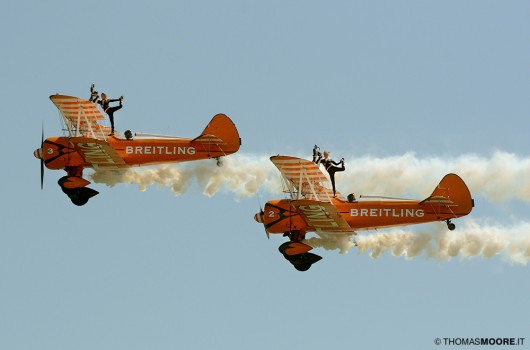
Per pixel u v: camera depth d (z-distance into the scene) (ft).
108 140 547.08
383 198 511.81
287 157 499.92
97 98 550.36
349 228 508.12
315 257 520.01
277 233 518.78
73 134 545.03
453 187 507.71
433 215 508.94
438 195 509.35
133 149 547.49
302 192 508.94
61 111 542.16
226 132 550.36
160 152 548.31
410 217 509.35
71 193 554.46
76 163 548.72
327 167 512.63
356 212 510.17
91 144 524.93
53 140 547.49
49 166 548.31
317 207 492.95
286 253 517.14
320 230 515.09
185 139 549.54
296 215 514.27
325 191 508.12
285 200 516.73
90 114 542.57
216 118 550.36
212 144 549.95
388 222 510.17
